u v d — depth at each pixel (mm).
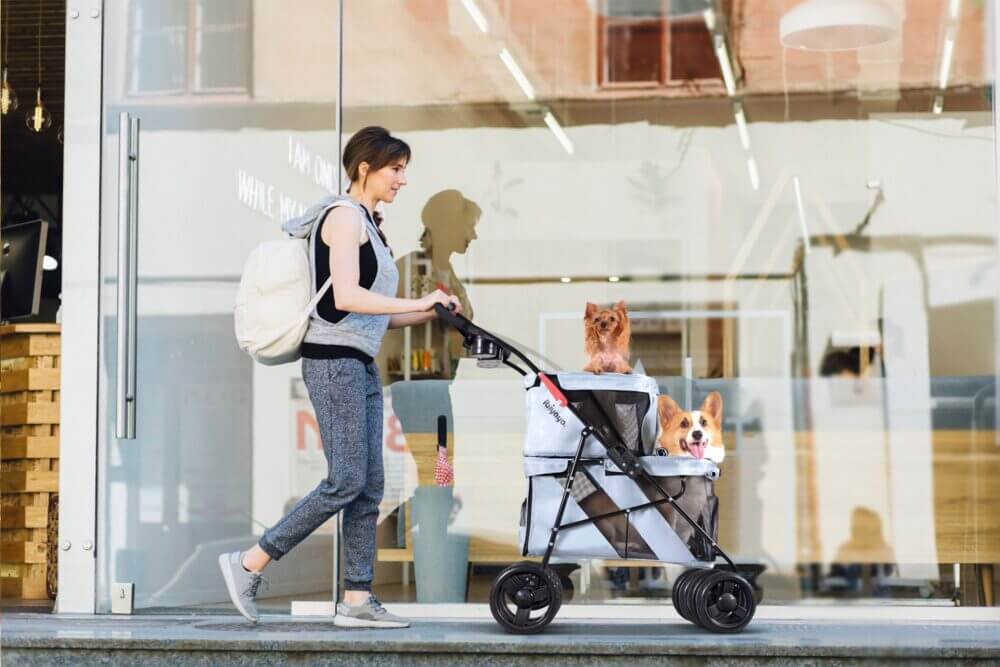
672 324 4809
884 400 4555
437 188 4930
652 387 3676
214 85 4488
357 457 3639
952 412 4523
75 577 4305
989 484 4426
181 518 4352
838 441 4504
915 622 4168
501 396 4465
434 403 4465
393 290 3811
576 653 3338
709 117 5020
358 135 3795
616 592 4262
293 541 3695
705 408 4543
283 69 4566
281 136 4539
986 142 4754
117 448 4352
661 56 5121
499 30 5062
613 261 4914
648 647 3328
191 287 4414
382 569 4387
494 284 4863
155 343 4402
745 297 4832
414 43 4934
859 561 4387
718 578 3590
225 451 4371
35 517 4863
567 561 3971
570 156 4984
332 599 4285
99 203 4395
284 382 4371
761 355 4723
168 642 3479
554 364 4730
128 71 4461
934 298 4711
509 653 3363
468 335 3648
